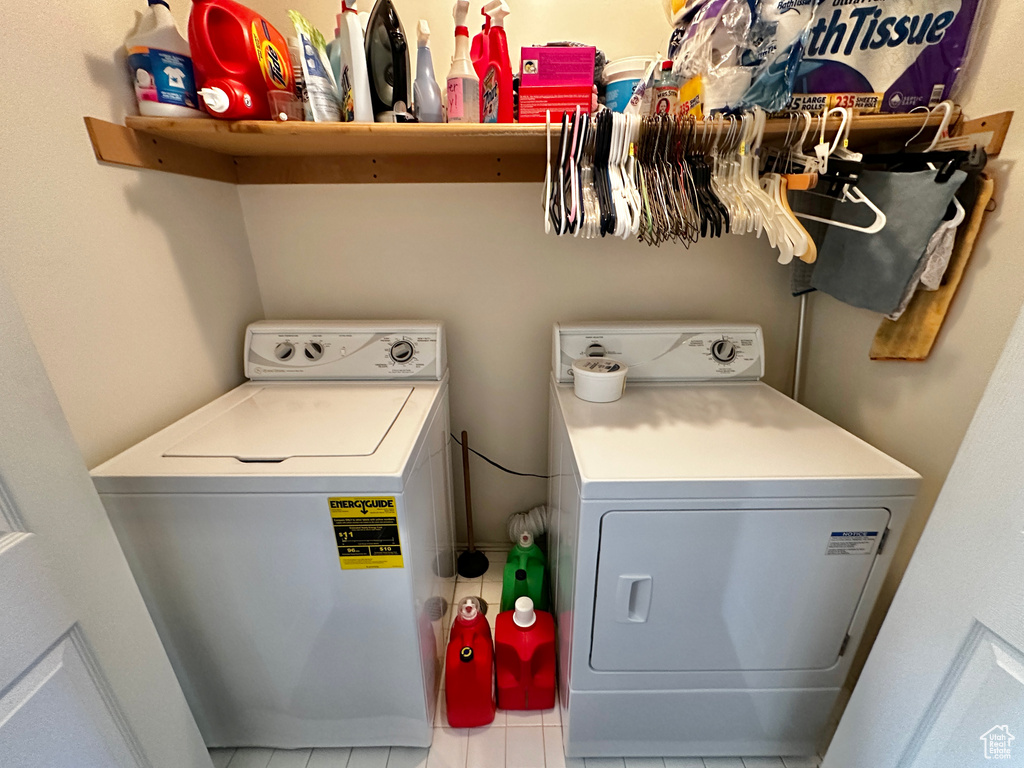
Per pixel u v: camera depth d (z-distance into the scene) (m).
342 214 1.44
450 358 1.62
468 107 1.07
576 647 1.02
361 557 0.90
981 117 0.91
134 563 0.90
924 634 0.73
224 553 0.90
